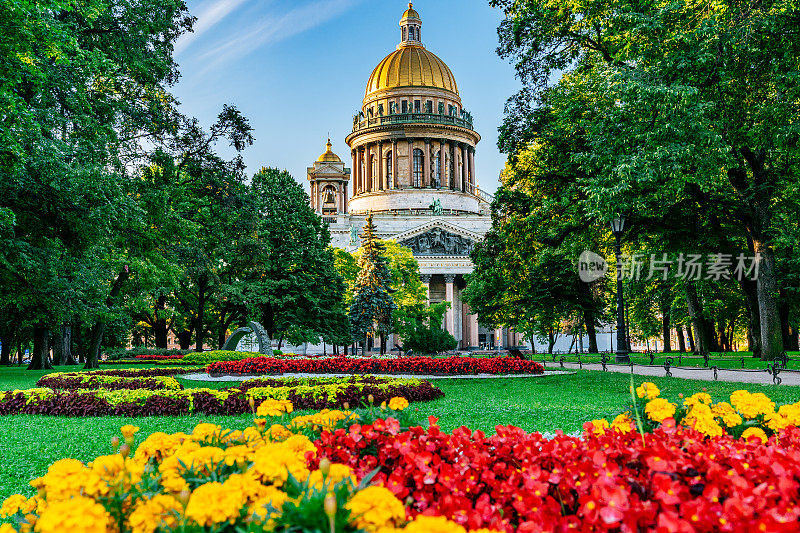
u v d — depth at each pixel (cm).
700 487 510
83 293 3503
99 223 2556
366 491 388
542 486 482
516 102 3095
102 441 1262
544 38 2894
